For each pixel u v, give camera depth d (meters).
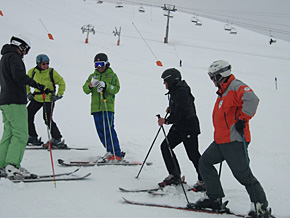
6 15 24.80
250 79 18.33
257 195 2.99
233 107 3.00
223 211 3.24
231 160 3.03
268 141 7.22
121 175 4.22
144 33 36.06
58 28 27.53
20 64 3.54
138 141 6.39
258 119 9.52
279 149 6.60
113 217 2.90
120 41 28.19
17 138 3.60
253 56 30.16
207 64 22.94
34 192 3.28
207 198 3.25
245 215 3.20
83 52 18.69
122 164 4.68
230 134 2.99
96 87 4.75
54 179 3.48
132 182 3.96
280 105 12.06
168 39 34.47
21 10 30.34
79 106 8.69
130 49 24.67
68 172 4.11
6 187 3.29
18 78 3.49
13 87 3.57
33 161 4.50
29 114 5.22
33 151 5.00
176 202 3.44
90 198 3.28
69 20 33.53
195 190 3.74
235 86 2.96
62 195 3.27
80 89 10.74
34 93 5.18
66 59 15.29
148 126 7.76
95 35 29.12
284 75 21.70
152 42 31.03
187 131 3.71
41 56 5.05
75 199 3.21
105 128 4.77
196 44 33.75
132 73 15.45
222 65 3.00
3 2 31.42
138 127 7.57
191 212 3.18
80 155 5.05
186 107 3.65
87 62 15.83
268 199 3.87
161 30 39.88
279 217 3.29
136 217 2.95
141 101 10.44
